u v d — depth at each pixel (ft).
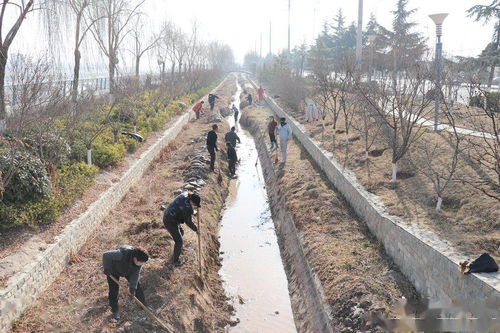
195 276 27.94
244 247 38.04
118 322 22.30
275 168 54.85
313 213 36.63
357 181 38.32
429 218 28.04
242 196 52.16
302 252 32.07
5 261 23.57
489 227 25.22
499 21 87.25
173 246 30.42
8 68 38.27
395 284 25.17
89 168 39.24
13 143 30.17
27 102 30.30
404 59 59.36
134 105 67.46
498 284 18.38
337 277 26.21
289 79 104.68
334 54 168.55
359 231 32.73
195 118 98.02
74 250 29.22
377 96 49.19
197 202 27.68
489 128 42.65
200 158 55.93
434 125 45.29
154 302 24.45
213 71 208.64
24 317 21.98
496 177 30.58
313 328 24.77
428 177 32.83
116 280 21.91
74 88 48.39
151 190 44.09
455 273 20.77
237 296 30.17
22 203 28.94
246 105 127.54
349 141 53.42
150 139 62.90
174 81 111.86
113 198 38.42
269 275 33.27
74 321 22.16
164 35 128.77
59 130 39.47
